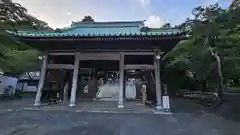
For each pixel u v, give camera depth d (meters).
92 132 5.30
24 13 14.38
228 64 14.67
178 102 14.68
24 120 6.70
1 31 11.10
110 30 12.27
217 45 13.54
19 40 9.76
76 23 13.35
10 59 15.60
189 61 17.34
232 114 8.53
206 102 13.74
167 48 10.51
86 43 9.84
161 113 8.36
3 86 18.47
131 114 8.09
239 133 5.40
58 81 12.49
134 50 10.13
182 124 6.43
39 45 10.23
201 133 5.39
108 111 8.68
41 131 5.32
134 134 5.21
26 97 18.27
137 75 16.02
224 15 12.55
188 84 22.22
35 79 27.47
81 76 15.91
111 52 10.27
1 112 8.30
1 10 12.43
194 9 14.20
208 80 17.69
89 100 13.68
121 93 9.62
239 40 12.34
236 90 22.95
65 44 10.05
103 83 16.50
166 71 21.84
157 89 9.38
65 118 7.11
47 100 10.98
